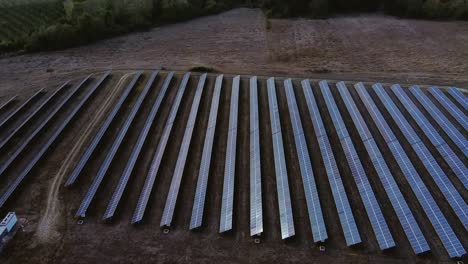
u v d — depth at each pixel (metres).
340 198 27.59
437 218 25.30
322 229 25.20
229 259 24.11
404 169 29.69
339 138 33.94
